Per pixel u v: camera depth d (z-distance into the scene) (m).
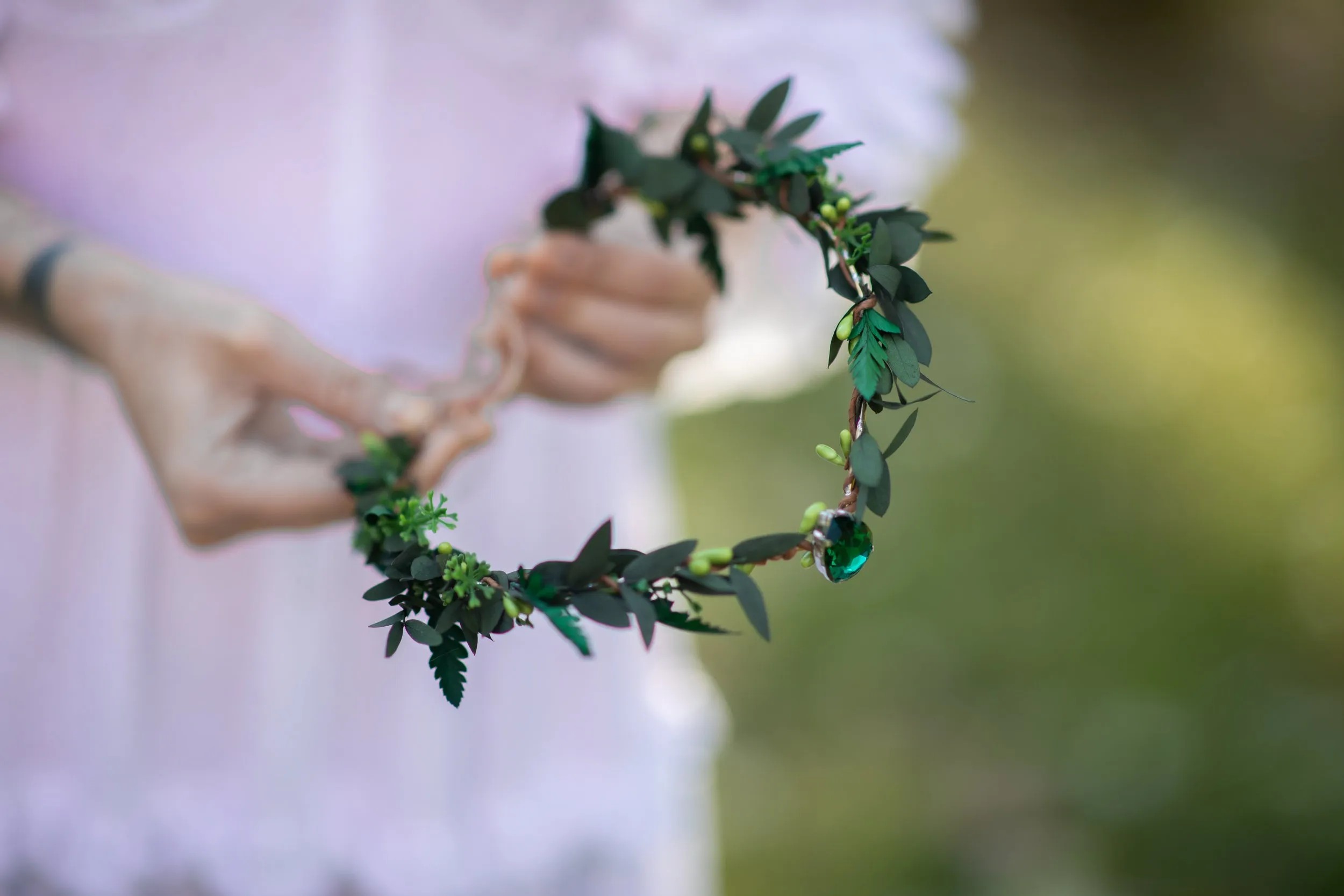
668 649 1.30
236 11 1.06
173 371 0.96
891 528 3.07
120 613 1.10
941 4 1.22
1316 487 3.19
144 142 1.07
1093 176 4.44
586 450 1.19
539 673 1.17
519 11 1.09
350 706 1.13
